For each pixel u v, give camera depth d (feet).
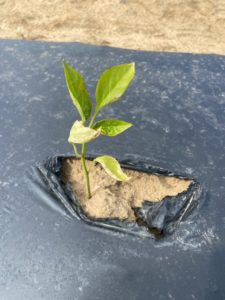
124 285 0.87
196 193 1.04
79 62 1.41
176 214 1.00
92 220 0.97
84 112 0.90
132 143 1.15
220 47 1.90
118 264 0.90
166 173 1.08
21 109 1.23
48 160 1.08
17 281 0.87
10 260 0.90
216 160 1.13
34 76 1.34
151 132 1.19
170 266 0.91
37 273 0.88
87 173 0.98
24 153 1.11
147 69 1.40
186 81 1.36
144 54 1.46
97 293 0.86
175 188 1.07
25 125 1.18
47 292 0.86
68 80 0.85
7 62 1.38
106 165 0.91
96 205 1.01
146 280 0.88
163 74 1.38
